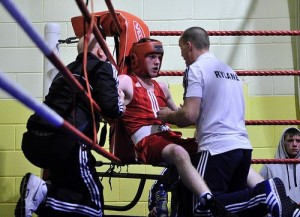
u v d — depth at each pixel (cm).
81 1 289
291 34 527
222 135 409
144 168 652
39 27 673
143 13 676
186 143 420
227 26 674
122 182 650
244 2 677
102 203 370
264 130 661
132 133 420
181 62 670
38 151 358
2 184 654
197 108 408
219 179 405
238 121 421
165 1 677
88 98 335
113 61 405
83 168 359
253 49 672
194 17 675
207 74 415
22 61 670
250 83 670
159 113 416
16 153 658
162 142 405
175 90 661
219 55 672
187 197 408
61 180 361
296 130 586
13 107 664
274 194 394
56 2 676
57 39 568
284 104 666
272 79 670
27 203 351
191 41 430
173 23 674
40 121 359
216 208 378
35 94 667
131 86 422
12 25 673
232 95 421
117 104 367
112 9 389
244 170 420
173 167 410
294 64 671
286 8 676
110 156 369
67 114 359
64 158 356
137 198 437
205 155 406
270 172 588
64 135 357
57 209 355
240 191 407
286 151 588
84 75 340
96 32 343
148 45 427
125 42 447
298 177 584
